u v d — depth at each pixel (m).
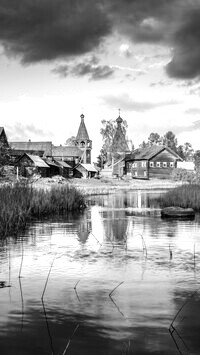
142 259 17.19
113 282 13.76
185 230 26.48
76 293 12.65
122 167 150.88
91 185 99.75
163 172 137.25
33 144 143.75
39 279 14.23
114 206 46.78
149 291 12.80
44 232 25.25
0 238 22.70
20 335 9.69
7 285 13.52
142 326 10.19
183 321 10.48
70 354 8.81
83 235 24.11
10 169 69.25
